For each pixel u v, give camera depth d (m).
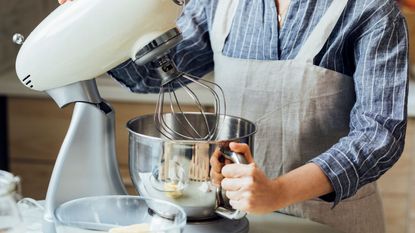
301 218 1.33
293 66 1.31
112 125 1.22
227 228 1.17
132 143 1.16
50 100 2.30
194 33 1.43
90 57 1.14
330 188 1.13
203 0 1.43
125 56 1.14
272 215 1.33
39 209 1.30
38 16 2.58
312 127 1.32
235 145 1.08
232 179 1.07
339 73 1.30
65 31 1.13
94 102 1.20
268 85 1.33
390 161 1.18
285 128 1.33
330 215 1.34
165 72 1.17
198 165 1.10
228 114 1.38
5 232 1.10
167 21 1.11
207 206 1.14
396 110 1.19
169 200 1.14
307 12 1.29
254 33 1.34
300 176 1.12
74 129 1.20
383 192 2.27
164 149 1.11
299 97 1.31
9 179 1.14
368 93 1.22
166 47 1.12
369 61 1.23
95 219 1.15
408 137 2.21
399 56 1.22
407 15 2.54
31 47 1.16
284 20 1.32
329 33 1.28
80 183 1.21
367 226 1.39
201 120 1.29
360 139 1.17
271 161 1.35
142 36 1.11
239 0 1.37
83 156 1.20
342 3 1.27
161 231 1.03
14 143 2.35
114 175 1.23
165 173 1.12
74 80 1.17
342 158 1.14
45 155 2.35
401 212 2.28
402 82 1.21
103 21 1.11
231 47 1.37
